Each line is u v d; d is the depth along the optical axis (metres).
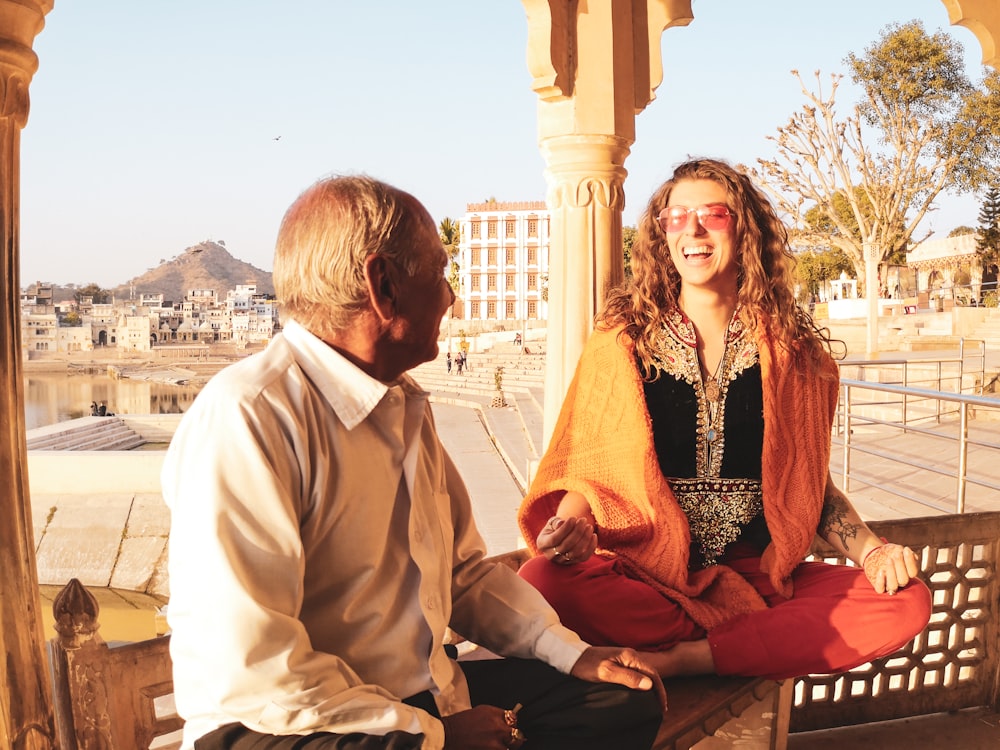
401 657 1.47
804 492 2.34
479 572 1.79
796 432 2.38
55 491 13.14
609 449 2.37
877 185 29.14
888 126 28.88
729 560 2.40
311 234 1.38
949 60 27.83
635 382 2.37
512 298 88.94
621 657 1.72
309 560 1.38
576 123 3.49
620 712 1.66
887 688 2.87
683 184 2.39
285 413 1.32
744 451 2.39
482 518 11.66
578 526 2.15
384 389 1.42
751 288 2.38
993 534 2.90
